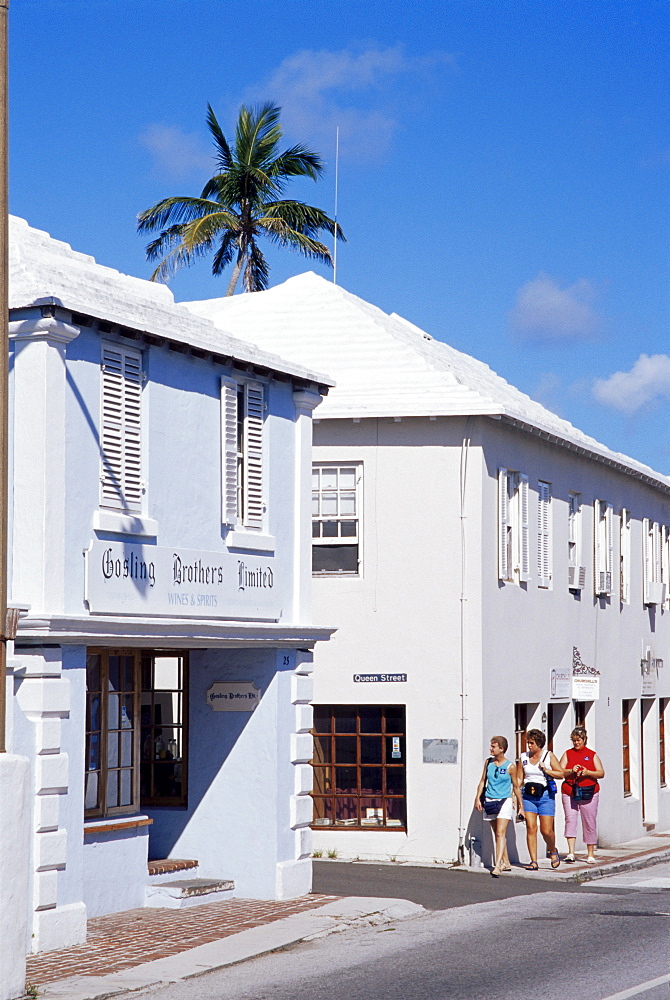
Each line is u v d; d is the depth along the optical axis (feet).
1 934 33.35
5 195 34.40
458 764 66.74
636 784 95.71
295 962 39.17
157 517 45.62
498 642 69.82
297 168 143.64
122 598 43.24
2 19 34.24
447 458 68.74
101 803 46.11
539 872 64.23
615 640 91.30
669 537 106.93
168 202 141.18
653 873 67.82
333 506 69.72
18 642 40.19
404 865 65.26
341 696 68.54
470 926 45.78
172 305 51.24
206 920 45.37
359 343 75.56
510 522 73.26
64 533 40.98
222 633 47.91
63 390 41.22
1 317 34.24
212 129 142.72
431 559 68.39
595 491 87.86
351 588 69.00
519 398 90.53
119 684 47.34
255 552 51.21
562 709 81.10
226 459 49.60
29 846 36.09
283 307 79.61
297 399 54.34
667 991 33.58
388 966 38.06
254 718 51.34
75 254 51.01
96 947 40.47
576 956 39.27
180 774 52.29
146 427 45.32
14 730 39.01
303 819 52.08
